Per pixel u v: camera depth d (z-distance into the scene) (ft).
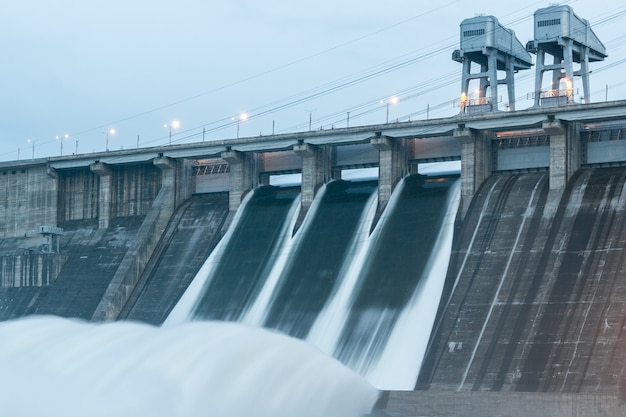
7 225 529.86
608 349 326.65
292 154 470.80
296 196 458.09
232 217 463.83
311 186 446.19
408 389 350.23
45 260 490.90
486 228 386.32
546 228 373.61
